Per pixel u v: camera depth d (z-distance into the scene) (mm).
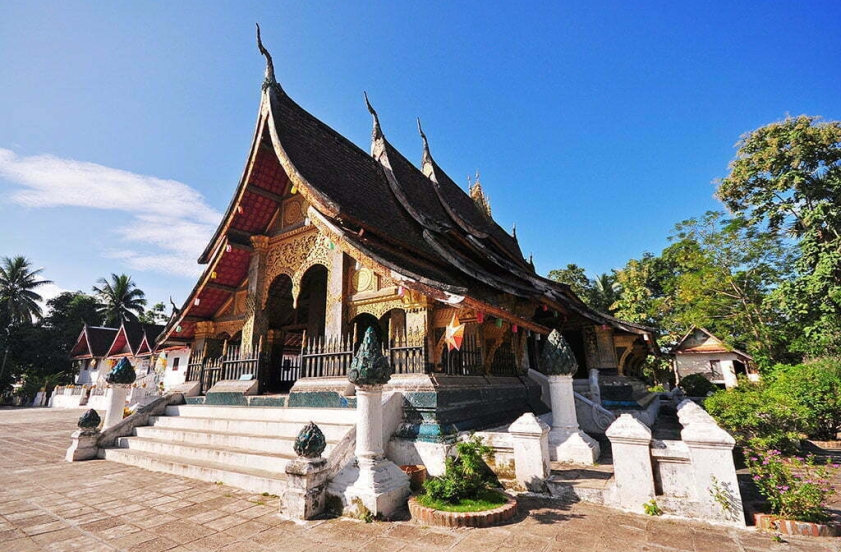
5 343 42094
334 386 7859
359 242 7602
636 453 5113
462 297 6191
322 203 7859
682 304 29391
